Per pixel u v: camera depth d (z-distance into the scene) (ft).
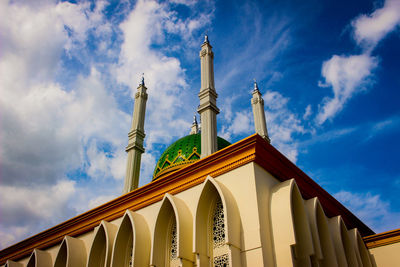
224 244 39.58
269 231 37.60
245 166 40.91
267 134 63.36
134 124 64.39
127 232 47.70
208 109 51.39
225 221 36.76
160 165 65.72
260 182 39.99
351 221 58.59
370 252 54.08
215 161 43.19
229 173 42.01
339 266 44.01
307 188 47.39
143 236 45.09
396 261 51.44
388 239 53.26
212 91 53.26
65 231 57.41
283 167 43.78
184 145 64.90
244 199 39.04
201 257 38.70
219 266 38.96
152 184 48.42
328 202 52.01
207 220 41.45
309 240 38.01
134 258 42.55
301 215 39.63
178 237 39.73
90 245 52.85
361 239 52.60
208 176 41.34
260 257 35.01
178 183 46.29
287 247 35.78
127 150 62.34
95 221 53.98
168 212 44.86
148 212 48.24
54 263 53.52
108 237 47.44
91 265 48.91
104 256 50.37
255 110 66.28
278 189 40.22
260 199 38.68
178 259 42.42
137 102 67.10
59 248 54.03
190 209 43.57
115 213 51.96
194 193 44.42
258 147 40.52
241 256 36.47
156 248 42.47
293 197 40.60
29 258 60.13
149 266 44.06
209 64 56.13
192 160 61.82
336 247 45.19
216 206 42.06
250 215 37.70
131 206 50.49
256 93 67.77
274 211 38.37
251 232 36.78
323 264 41.88
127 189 57.21
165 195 44.14
